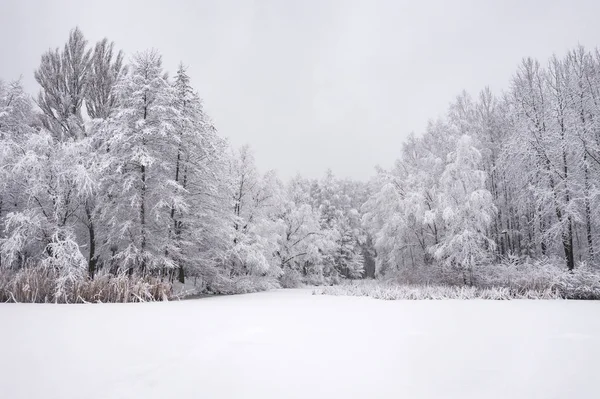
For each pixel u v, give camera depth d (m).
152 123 18.31
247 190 25.97
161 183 17.62
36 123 19.38
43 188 15.34
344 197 48.81
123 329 6.62
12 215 14.26
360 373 4.06
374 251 46.34
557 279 16.45
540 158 20.53
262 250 23.36
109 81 20.25
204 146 20.22
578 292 15.85
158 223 18.16
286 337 6.07
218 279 20.56
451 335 6.36
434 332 6.65
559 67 21.02
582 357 4.81
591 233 19.83
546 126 21.08
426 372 4.11
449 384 3.71
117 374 3.97
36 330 6.43
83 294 12.17
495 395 3.40
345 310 10.39
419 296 16.02
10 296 11.73
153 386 3.60
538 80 21.91
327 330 6.80
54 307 9.98
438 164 24.56
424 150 28.92
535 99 21.94
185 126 19.25
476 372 4.13
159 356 4.73
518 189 22.33
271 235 26.41
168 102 18.56
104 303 11.83
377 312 9.89
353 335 6.30
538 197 20.53
